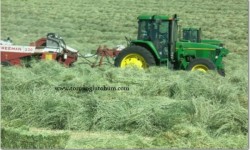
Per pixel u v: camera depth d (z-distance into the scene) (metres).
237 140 13.12
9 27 53.94
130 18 61.47
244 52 44.03
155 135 13.62
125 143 12.52
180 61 25.09
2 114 15.22
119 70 22.00
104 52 26.88
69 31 52.94
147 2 72.12
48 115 14.66
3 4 67.38
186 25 57.66
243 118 14.37
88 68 23.44
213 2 71.50
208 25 57.88
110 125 14.22
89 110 14.85
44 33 51.81
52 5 68.81
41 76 19.61
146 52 24.12
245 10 66.06
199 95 18.27
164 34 24.97
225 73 27.44
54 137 12.88
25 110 15.16
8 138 12.75
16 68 22.84
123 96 17.69
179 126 13.52
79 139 12.88
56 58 25.59
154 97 17.66
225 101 17.44
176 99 17.69
